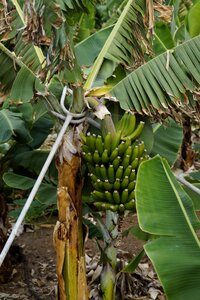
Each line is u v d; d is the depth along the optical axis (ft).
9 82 11.78
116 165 10.21
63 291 11.00
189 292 8.74
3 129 13.39
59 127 11.06
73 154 10.69
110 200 10.53
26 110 14.28
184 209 8.95
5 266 17.20
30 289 16.88
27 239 21.04
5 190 17.67
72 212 10.81
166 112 11.12
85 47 13.50
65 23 9.42
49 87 12.33
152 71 11.10
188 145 18.17
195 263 8.75
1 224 16.38
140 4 11.55
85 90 11.25
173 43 15.30
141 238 13.89
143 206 8.96
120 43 11.72
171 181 9.02
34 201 16.98
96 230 13.82
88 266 16.22
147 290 16.02
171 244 8.89
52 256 19.61
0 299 16.24
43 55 12.01
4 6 10.85
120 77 12.01
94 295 13.37
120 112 11.69
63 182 10.79
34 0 9.25
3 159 15.15
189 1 19.47
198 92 11.26
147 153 11.49
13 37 12.03
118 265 14.60
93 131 11.59
